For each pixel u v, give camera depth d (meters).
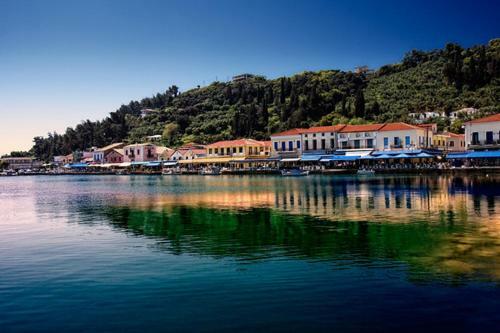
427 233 31.25
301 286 20.28
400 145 117.38
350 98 189.62
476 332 15.48
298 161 133.00
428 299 18.36
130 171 184.12
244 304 18.31
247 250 27.34
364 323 16.33
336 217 39.44
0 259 26.28
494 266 22.73
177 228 35.91
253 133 180.00
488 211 41.00
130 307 18.28
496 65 165.50
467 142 105.50
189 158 170.38
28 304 18.81
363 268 22.86
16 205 57.31
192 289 20.20
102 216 44.25
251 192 67.38
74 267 24.22
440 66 195.50
